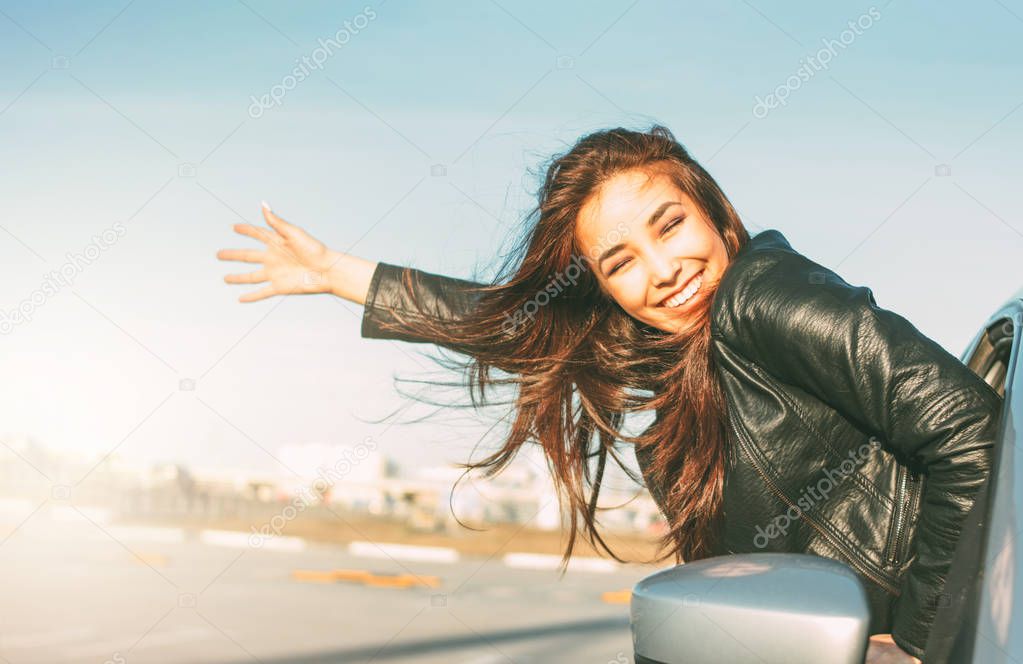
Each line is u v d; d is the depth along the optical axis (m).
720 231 2.44
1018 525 1.36
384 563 21.92
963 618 1.36
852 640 1.23
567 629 9.97
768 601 1.27
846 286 1.80
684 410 2.29
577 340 2.68
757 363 1.92
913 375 1.66
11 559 17.56
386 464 33.66
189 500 33.31
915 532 1.84
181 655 7.59
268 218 3.26
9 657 7.37
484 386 2.96
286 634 9.03
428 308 3.08
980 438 1.60
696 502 2.27
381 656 7.79
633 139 2.42
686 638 1.30
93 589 12.83
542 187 2.57
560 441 2.69
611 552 2.71
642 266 2.35
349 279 3.22
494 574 19.81
